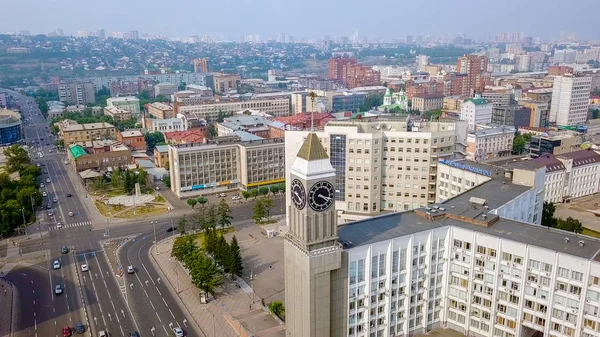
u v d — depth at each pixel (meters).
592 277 115.50
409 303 138.12
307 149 117.38
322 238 120.00
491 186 177.88
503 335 133.75
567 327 121.38
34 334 153.88
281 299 175.00
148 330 155.50
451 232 139.88
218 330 155.25
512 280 129.62
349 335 131.25
